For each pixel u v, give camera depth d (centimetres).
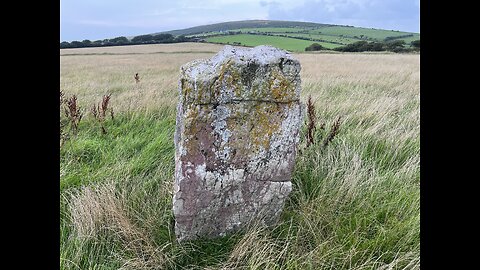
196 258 283
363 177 355
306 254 263
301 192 335
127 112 625
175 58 2623
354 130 491
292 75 274
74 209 305
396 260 248
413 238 272
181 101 281
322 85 893
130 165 406
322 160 389
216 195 285
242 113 273
